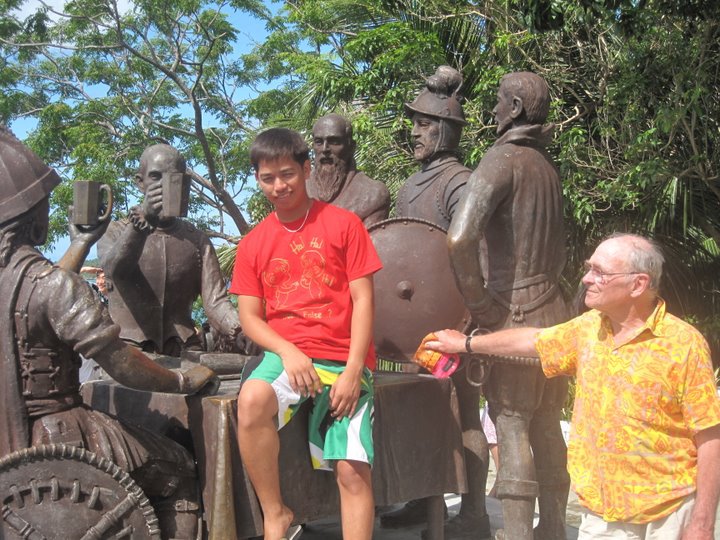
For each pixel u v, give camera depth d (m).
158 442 3.32
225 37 19.64
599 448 2.63
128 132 18.44
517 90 3.81
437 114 4.41
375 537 4.48
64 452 3.01
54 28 19.42
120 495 3.06
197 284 4.41
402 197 4.57
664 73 9.27
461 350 3.30
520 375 3.68
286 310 3.02
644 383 2.54
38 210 3.29
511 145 3.78
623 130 9.59
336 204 4.49
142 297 4.29
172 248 4.30
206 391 3.39
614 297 2.58
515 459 3.69
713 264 10.34
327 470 3.38
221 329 4.23
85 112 18.33
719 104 9.32
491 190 3.62
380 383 3.60
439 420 3.80
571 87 10.77
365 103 12.41
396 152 11.41
